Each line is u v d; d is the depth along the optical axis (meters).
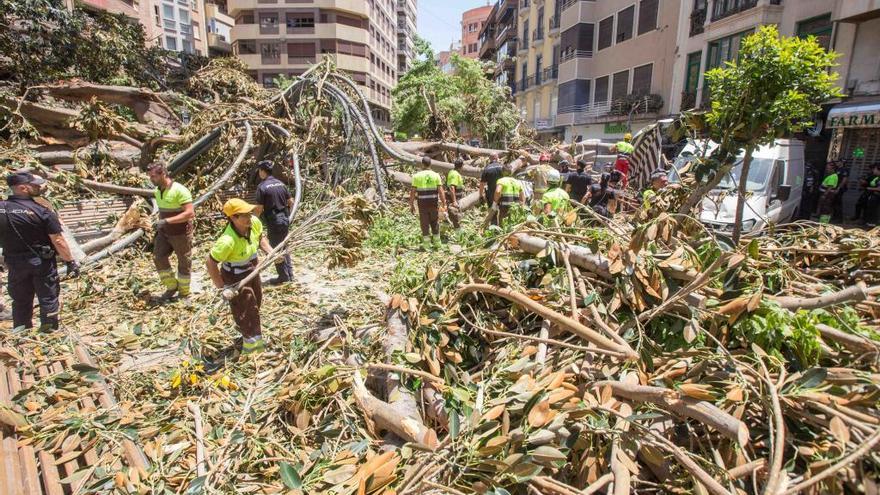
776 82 3.49
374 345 3.56
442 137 16.73
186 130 9.43
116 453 2.64
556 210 4.48
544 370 2.50
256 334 4.05
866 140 12.13
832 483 1.62
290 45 44.75
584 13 26.64
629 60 23.48
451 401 2.53
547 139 33.41
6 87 10.89
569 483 2.04
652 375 2.38
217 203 9.02
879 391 1.85
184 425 2.87
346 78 11.02
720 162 3.95
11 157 7.39
